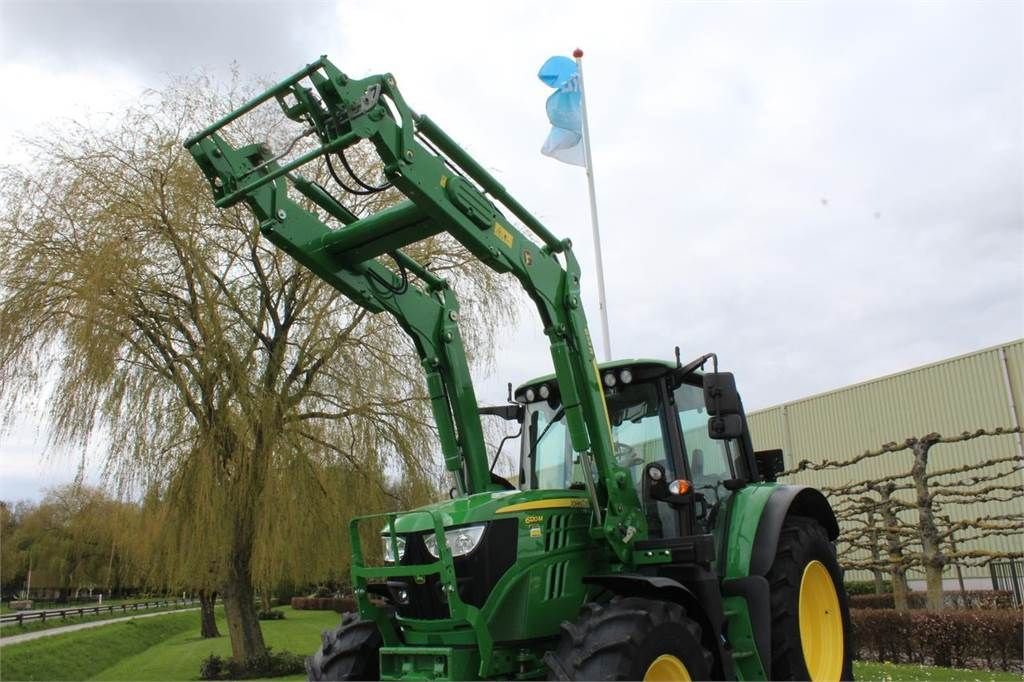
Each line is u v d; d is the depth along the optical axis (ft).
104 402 42.63
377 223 15.67
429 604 14.83
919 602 55.01
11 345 42.29
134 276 43.37
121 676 56.54
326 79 13.56
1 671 70.90
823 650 19.01
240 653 49.32
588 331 17.17
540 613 14.66
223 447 45.06
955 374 75.25
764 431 98.58
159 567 46.96
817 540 19.43
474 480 17.71
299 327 48.14
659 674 13.51
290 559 45.85
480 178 15.71
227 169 15.23
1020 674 30.53
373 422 47.75
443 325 18.42
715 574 15.89
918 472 43.80
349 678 15.88
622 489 16.08
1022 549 66.03
